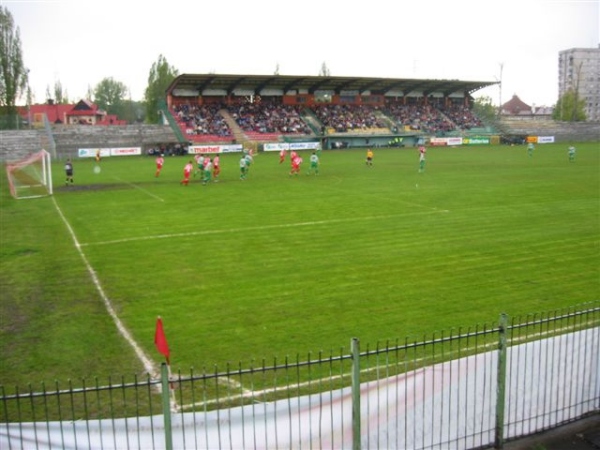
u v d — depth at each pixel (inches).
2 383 376.5
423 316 488.7
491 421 305.7
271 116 3122.5
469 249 720.3
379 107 3454.7
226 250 727.7
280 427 267.9
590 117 6697.8
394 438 281.7
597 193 1209.4
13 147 2466.8
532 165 1916.8
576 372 328.8
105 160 2394.2
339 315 493.0
